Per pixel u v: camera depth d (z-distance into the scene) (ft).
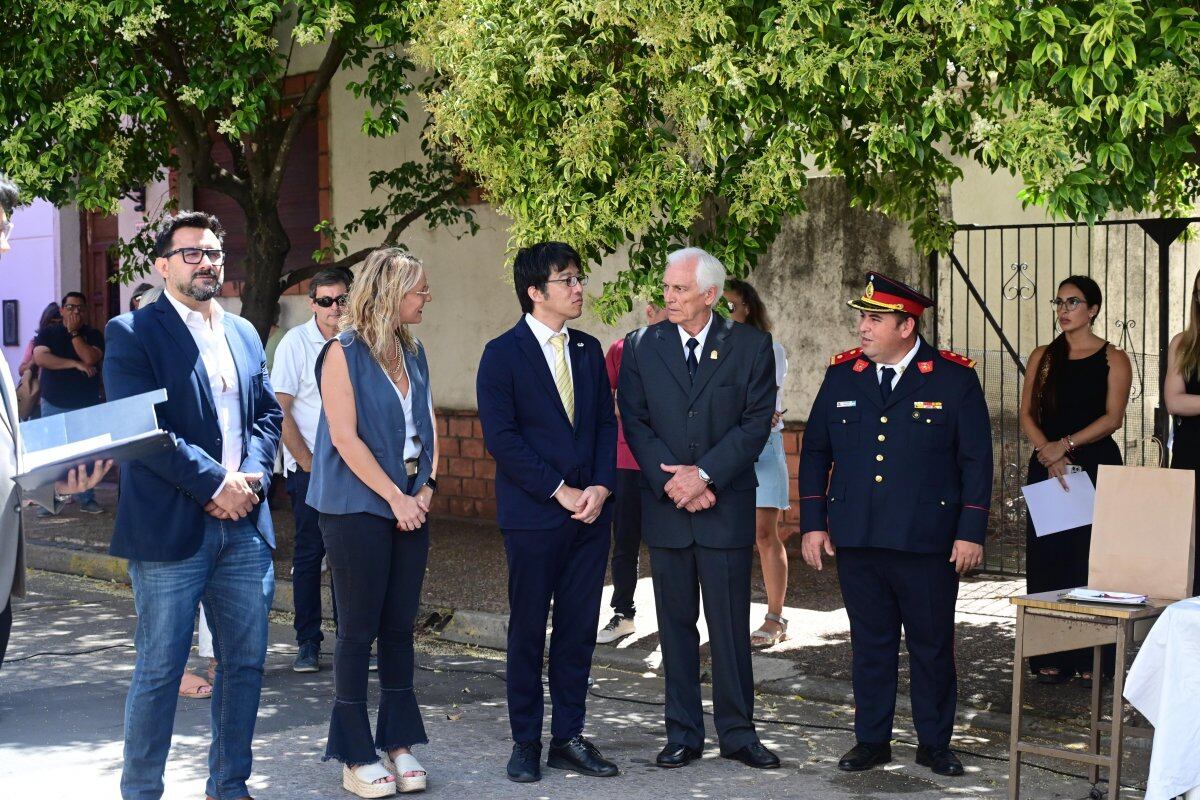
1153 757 13.83
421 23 23.20
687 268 17.49
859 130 22.34
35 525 38.11
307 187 42.45
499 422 16.78
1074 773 17.10
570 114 19.85
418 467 16.22
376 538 15.78
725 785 16.63
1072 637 14.87
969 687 20.71
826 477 18.31
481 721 19.80
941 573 17.28
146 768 14.40
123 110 27.12
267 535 15.11
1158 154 16.67
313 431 22.43
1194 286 20.13
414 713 16.49
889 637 17.58
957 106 18.35
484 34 20.21
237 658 14.93
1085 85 16.24
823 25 17.93
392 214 36.55
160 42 29.78
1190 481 15.21
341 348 15.79
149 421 13.05
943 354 17.71
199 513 14.35
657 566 17.75
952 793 16.34
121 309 49.52
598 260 21.17
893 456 17.35
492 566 30.63
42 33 26.99
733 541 17.44
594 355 17.65
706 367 17.57
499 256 37.81
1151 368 40.88
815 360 32.78
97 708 20.29
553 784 16.65
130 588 31.37
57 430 13.35
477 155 21.16
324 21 26.45
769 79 18.45
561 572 17.20
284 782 16.61
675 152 20.06
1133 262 41.65
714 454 17.21
